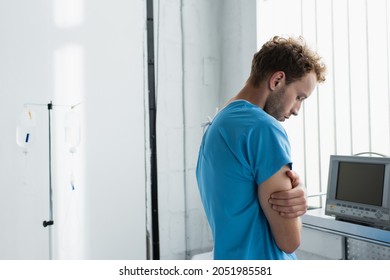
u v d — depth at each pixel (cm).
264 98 92
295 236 80
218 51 275
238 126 82
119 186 233
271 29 246
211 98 272
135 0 239
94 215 224
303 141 223
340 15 200
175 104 256
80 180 219
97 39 225
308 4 220
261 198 81
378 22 180
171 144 254
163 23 250
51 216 205
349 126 195
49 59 209
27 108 201
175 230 255
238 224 82
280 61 89
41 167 206
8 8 197
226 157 82
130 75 238
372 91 183
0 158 195
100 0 226
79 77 219
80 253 219
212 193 85
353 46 193
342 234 142
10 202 198
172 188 254
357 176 144
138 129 241
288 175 81
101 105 226
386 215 130
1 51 195
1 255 196
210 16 271
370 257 161
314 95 216
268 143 81
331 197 151
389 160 133
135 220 239
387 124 175
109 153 229
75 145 210
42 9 207
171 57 254
